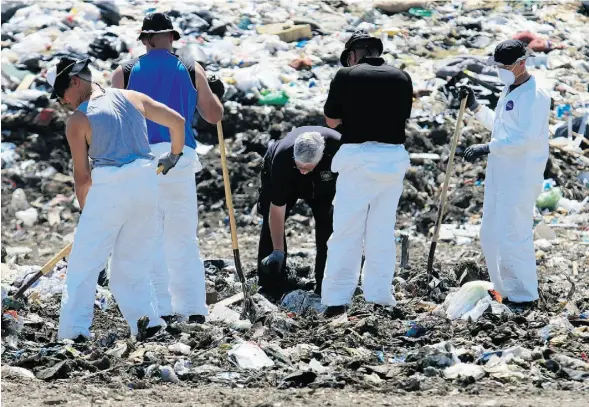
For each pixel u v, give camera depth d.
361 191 32.25
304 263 44.38
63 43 65.75
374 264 33.09
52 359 27.14
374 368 26.73
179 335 30.02
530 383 25.73
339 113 32.34
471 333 30.41
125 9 72.38
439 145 59.97
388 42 70.00
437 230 37.72
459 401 23.67
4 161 58.91
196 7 72.44
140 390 25.22
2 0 70.88
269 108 60.62
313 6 75.31
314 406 23.19
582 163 60.22
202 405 23.44
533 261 34.78
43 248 52.38
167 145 31.88
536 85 34.12
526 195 34.31
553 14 76.81
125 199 28.27
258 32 70.00
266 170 37.25
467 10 76.31
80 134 28.02
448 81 64.75
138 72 32.31
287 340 30.12
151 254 29.52
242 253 49.56
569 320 32.31
